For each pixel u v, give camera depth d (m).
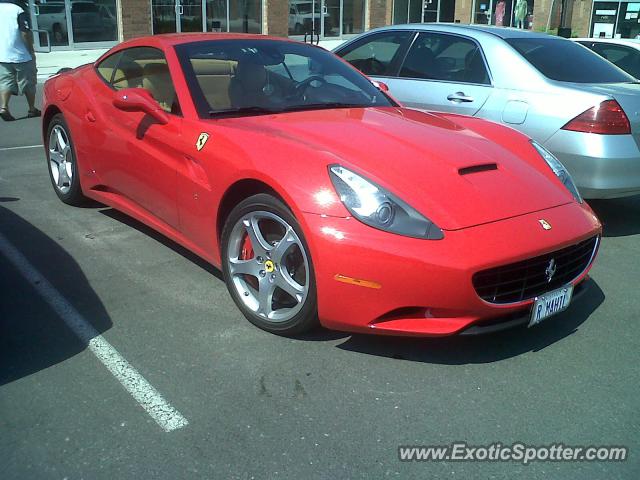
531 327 3.19
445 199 2.91
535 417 2.65
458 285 2.70
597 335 3.34
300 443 2.46
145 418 2.58
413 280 2.72
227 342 3.18
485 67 5.28
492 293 2.82
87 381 2.83
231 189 3.29
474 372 2.96
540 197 3.15
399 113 3.98
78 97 4.71
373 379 2.89
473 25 5.84
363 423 2.59
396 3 24.25
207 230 3.53
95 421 2.56
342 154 3.09
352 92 4.24
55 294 3.65
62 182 5.14
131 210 4.27
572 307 3.67
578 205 3.29
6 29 8.84
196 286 3.79
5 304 3.52
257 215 3.17
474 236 2.78
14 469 2.28
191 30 18.91
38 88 12.26
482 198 2.98
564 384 2.89
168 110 3.88
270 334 3.25
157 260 4.16
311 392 2.78
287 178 2.99
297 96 3.99
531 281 2.94
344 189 2.88
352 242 2.78
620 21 25.00
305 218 2.88
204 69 3.92
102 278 3.88
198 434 2.49
